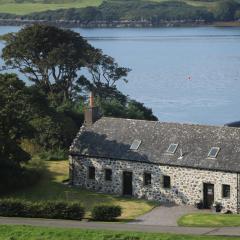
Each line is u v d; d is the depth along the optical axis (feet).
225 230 248.52
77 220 274.77
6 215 280.51
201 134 338.95
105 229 240.73
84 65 580.30
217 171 320.09
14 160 354.13
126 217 299.17
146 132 353.51
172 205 329.93
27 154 359.66
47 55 577.02
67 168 398.21
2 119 347.36
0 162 350.84
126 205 327.26
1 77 367.04
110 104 525.75
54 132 439.63
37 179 370.32
